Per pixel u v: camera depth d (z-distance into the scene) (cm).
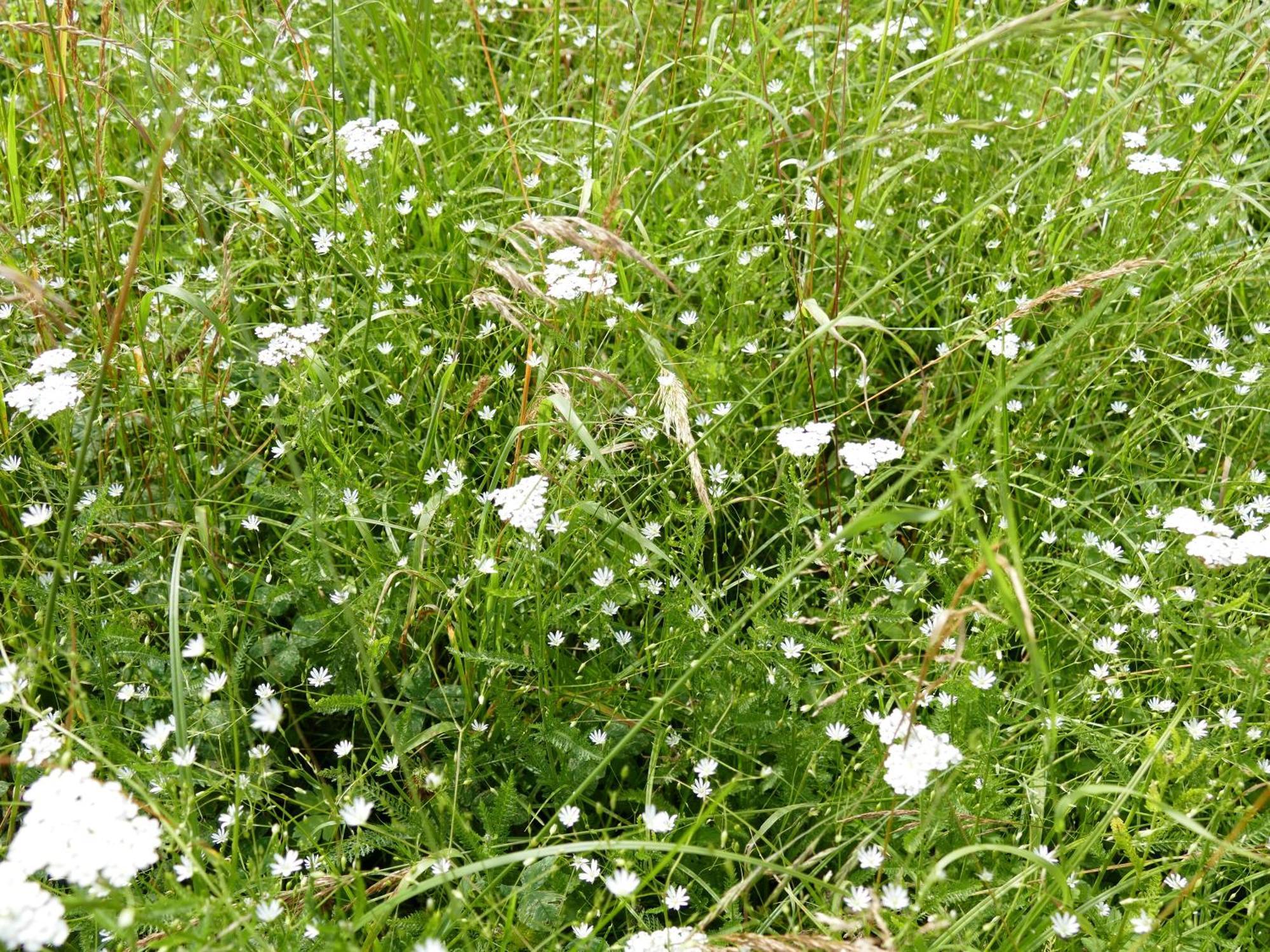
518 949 57
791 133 97
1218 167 96
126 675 70
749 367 88
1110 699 68
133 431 82
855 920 50
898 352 96
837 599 69
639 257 60
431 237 94
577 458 75
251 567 76
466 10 121
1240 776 59
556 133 108
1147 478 83
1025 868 58
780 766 65
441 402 74
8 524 77
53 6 101
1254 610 72
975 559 73
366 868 65
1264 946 59
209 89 104
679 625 68
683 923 60
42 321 82
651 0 102
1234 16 101
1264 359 85
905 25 111
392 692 71
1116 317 90
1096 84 110
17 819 63
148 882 59
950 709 62
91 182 88
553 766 65
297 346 77
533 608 71
